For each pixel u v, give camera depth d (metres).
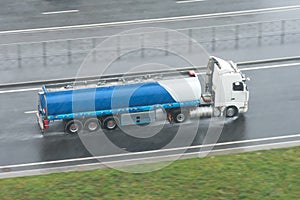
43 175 60.84
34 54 83.88
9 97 75.50
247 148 66.12
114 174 59.84
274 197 56.41
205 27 89.50
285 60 82.31
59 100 66.75
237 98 70.88
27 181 59.22
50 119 67.38
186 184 58.06
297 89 76.56
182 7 94.56
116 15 92.56
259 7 94.31
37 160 64.88
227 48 84.81
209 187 57.66
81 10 93.94
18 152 66.12
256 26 89.56
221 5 94.94
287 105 73.62
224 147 66.50
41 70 80.50
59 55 83.62
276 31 88.44
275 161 61.81
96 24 90.44
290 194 56.78
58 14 92.94
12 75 79.50
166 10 93.81
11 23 90.69
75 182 58.59
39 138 68.19
